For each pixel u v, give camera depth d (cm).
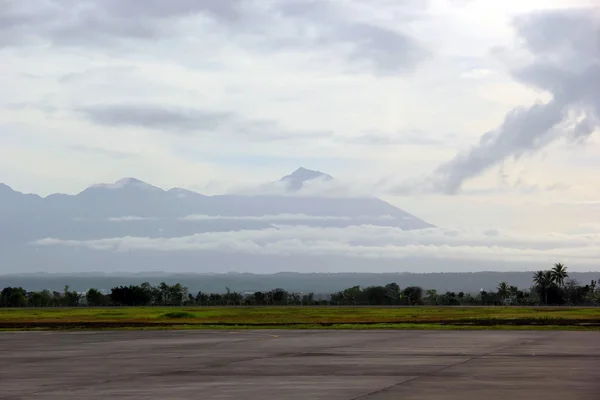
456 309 15838
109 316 12281
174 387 2883
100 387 2906
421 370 3412
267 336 6131
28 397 2655
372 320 9569
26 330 7569
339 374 3275
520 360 3872
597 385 2866
